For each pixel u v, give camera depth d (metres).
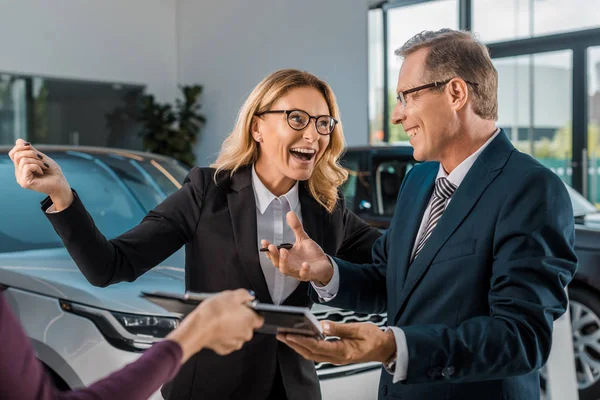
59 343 2.42
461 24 7.80
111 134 10.52
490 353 1.19
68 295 2.49
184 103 10.59
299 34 9.13
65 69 9.95
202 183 1.71
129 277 1.57
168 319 2.37
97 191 3.44
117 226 3.29
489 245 1.33
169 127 10.40
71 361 2.39
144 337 2.35
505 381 1.35
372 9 8.46
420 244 1.47
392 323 1.49
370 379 2.68
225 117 10.41
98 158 3.69
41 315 2.50
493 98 1.43
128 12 10.56
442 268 1.37
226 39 10.26
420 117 1.43
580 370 3.81
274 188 1.75
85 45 10.13
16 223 3.12
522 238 1.27
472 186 1.38
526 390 1.38
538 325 1.22
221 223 1.67
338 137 1.77
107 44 10.37
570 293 3.85
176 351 0.95
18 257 2.81
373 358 1.19
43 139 9.81
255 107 1.68
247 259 1.65
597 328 3.74
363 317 2.85
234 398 1.63
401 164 4.55
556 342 1.87
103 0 10.28
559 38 7.13
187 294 1.09
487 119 1.43
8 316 0.82
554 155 7.34
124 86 10.60
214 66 10.52
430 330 1.22
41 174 1.41
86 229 1.47
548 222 1.27
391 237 1.57
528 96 7.46
